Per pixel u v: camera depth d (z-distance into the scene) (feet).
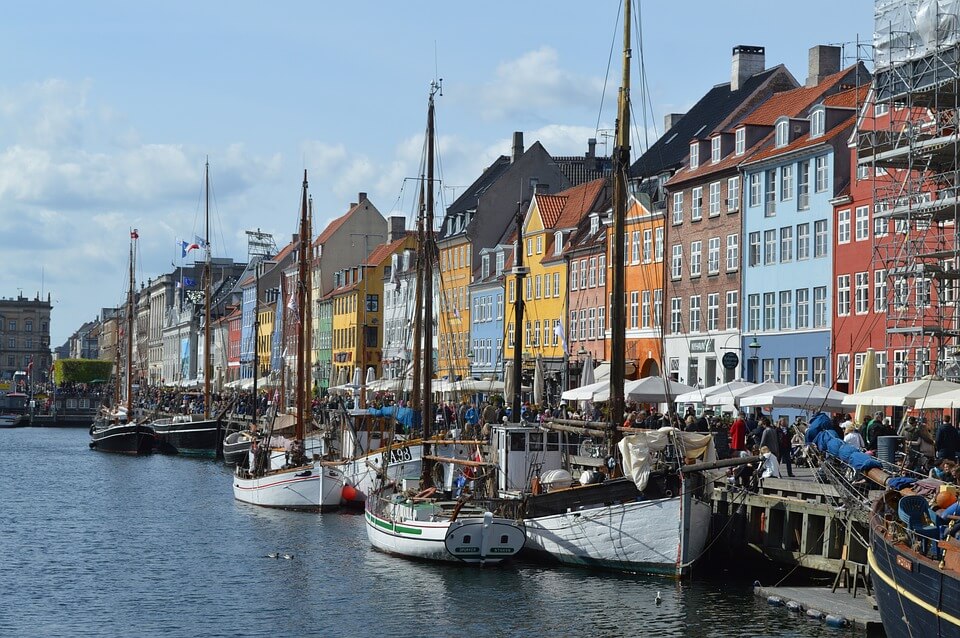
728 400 162.71
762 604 114.52
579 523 130.72
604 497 130.93
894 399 133.80
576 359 296.51
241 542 166.71
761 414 168.25
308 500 203.10
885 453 122.42
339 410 228.63
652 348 278.26
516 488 147.23
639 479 125.80
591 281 303.07
